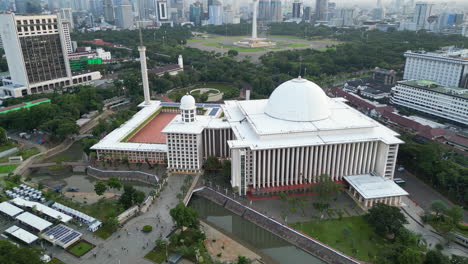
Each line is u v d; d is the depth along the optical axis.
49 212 198.38
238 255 174.62
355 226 192.38
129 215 199.88
